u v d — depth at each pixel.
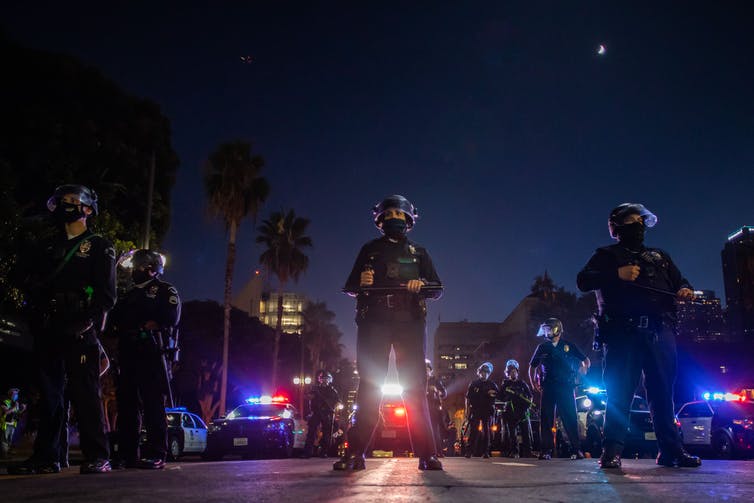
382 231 5.19
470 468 5.12
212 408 53.22
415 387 4.87
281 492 2.93
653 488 3.18
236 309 56.31
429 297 5.07
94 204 5.12
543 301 60.72
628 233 5.41
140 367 6.03
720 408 16.30
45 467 4.75
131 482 3.50
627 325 5.23
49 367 4.89
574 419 10.46
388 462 6.69
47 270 4.89
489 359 85.00
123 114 24.75
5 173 15.28
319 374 16.06
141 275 6.20
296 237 48.53
